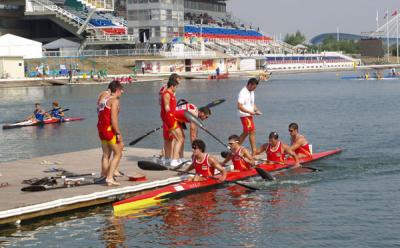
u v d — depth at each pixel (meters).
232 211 16.48
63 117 43.47
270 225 15.18
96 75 101.00
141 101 62.00
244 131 21.88
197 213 16.34
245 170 20.67
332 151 25.66
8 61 91.62
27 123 40.91
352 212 16.19
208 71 125.44
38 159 23.08
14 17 117.25
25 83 89.25
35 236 14.70
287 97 66.81
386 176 20.73
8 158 28.39
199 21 159.12
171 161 20.50
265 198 17.83
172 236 14.52
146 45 124.12
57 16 114.12
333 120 41.41
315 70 159.88
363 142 30.12
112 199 17.41
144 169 19.25
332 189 18.86
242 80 109.62
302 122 40.66
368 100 59.66
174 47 125.38
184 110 20.33
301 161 23.05
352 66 187.88
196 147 18.94
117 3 160.75
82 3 125.12
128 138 34.22
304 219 15.63
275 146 21.88
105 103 17.44
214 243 13.97
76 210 16.70
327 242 13.84
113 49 120.69
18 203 15.91
